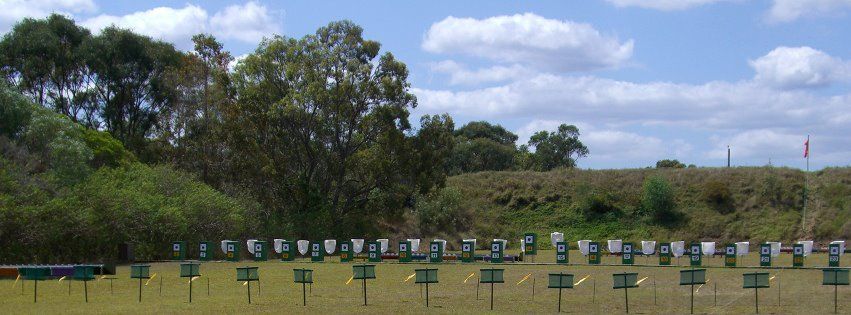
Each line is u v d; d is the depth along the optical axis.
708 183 71.62
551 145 118.06
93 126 76.06
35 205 40.47
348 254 44.59
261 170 60.44
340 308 23.39
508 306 23.91
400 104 62.03
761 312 22.39
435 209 68.25
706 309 23.17
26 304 24.19
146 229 45.69
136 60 75.25
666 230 67.38
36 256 40.50
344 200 64.12
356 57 62.31
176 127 66.44
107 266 34.56
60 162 45.81
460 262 42.12
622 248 40.00
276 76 62.31
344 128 62.75
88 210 42.25
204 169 63.22
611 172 77.56
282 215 59.56
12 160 44.12
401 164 62.00
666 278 31.86
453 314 22.12
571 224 69.94
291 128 61.69
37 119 48.41
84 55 72.69
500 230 69.75
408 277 32.47
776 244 39.66
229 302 24.80
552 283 23.02
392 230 66.88
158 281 31.75
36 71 71.94
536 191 75.06
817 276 32.22
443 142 63.62
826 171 71.12
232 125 61.44
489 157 115.12
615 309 23.23
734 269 35.88
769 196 68.62
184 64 72.56
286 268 39.00
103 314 21.95
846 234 61.91
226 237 50.31
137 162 55.78
